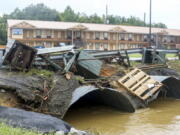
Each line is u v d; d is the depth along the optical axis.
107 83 10.63
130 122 8.71
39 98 8.44
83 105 11.09
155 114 9.76
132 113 9.88
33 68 10.88
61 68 11.34
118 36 47.72
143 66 14.04
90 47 45.91
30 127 6.08
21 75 9.72
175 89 12.38
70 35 45.16
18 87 8.44
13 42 10.36
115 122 8.70
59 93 8.95
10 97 8.18
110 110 10.30
